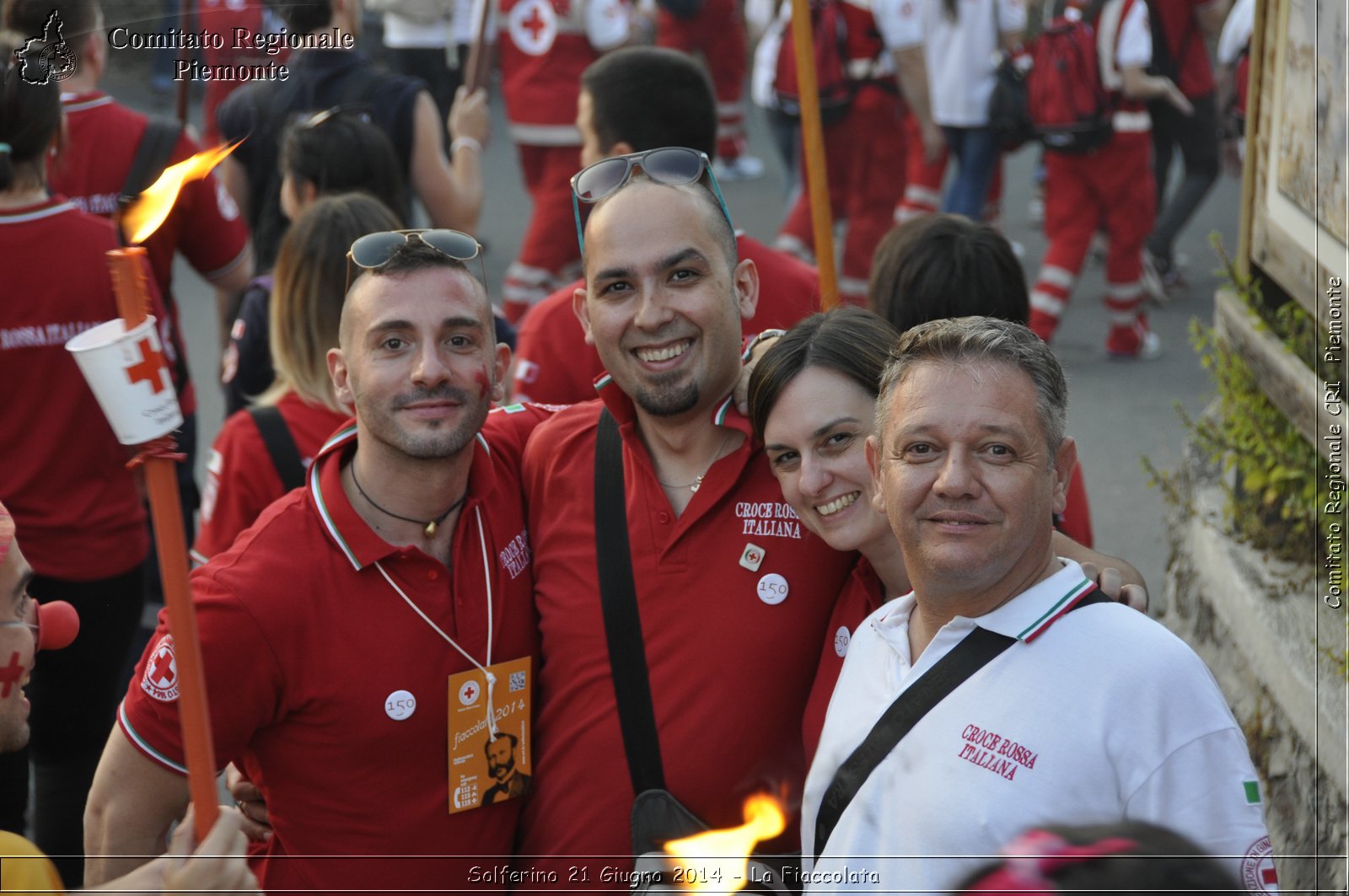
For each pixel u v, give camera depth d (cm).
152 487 162
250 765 227
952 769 182
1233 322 371
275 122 453
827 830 196
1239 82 793
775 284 338
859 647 206
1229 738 177
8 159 311
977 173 759
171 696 212
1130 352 732
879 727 191
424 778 221
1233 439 371
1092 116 680
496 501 233
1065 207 705
